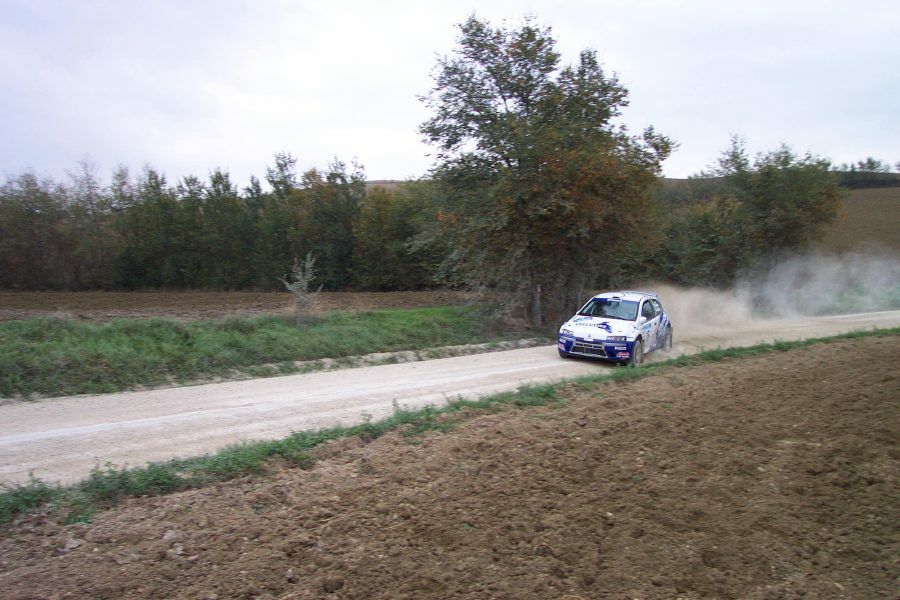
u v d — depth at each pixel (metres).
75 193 32.66
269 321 16.58
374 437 7.72
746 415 7.87
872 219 54.19
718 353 13.30
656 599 4.22
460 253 19.22
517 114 18.70
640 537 4.93
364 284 32.41
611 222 19.17
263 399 10.16
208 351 12.84
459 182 19.59
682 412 8.05
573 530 4.99
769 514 5.30
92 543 4.88
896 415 7.54
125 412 9.17
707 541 4.89
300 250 32.09
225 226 32.66
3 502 5.46
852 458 6.38
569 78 19.02
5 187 30.95
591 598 4.20
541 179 17.42
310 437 7.54
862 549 4.84
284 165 35.44
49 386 10.34
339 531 4.93
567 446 6.81
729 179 28.70
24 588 4.15
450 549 4.70
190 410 9.35
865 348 13.06
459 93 19.03
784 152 27.88
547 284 20.28
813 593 4.33
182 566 4.47
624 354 13.68
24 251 30.42
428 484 5.83
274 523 5.10
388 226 31.62
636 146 19.19
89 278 31.56
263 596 4.10
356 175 33.38
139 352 12.31
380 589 4.21
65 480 6.39
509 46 18.75
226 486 6.13
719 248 27.67
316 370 13.00
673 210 30.94
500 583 4.30
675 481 5.86
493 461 6.32
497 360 14.45
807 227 27.91
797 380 9.77
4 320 18.42
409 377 12.20
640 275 28.44
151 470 6.26
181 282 32.66
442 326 18.34
